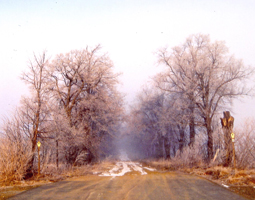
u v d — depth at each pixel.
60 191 8.93
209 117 23.08
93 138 27.30
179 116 26.27
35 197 7.92
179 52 26.19
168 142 33.47
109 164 29.52
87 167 19.36
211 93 24.78
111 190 8.98
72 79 24.00
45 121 15.12
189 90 23.59
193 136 26.84
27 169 12.73
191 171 16.22
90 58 24.88
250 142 13.51
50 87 22.08
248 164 13.23
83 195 8.12
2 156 11.60
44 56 15.27
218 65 23.56
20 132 13.05
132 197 7.72
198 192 8.30
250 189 8.40
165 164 24.98
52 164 15.34
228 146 13.91
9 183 10.89
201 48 25.91
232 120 14.47
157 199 7.38
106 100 26.92
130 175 16.30
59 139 16.25
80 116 25.03
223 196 7.57
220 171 12.11
